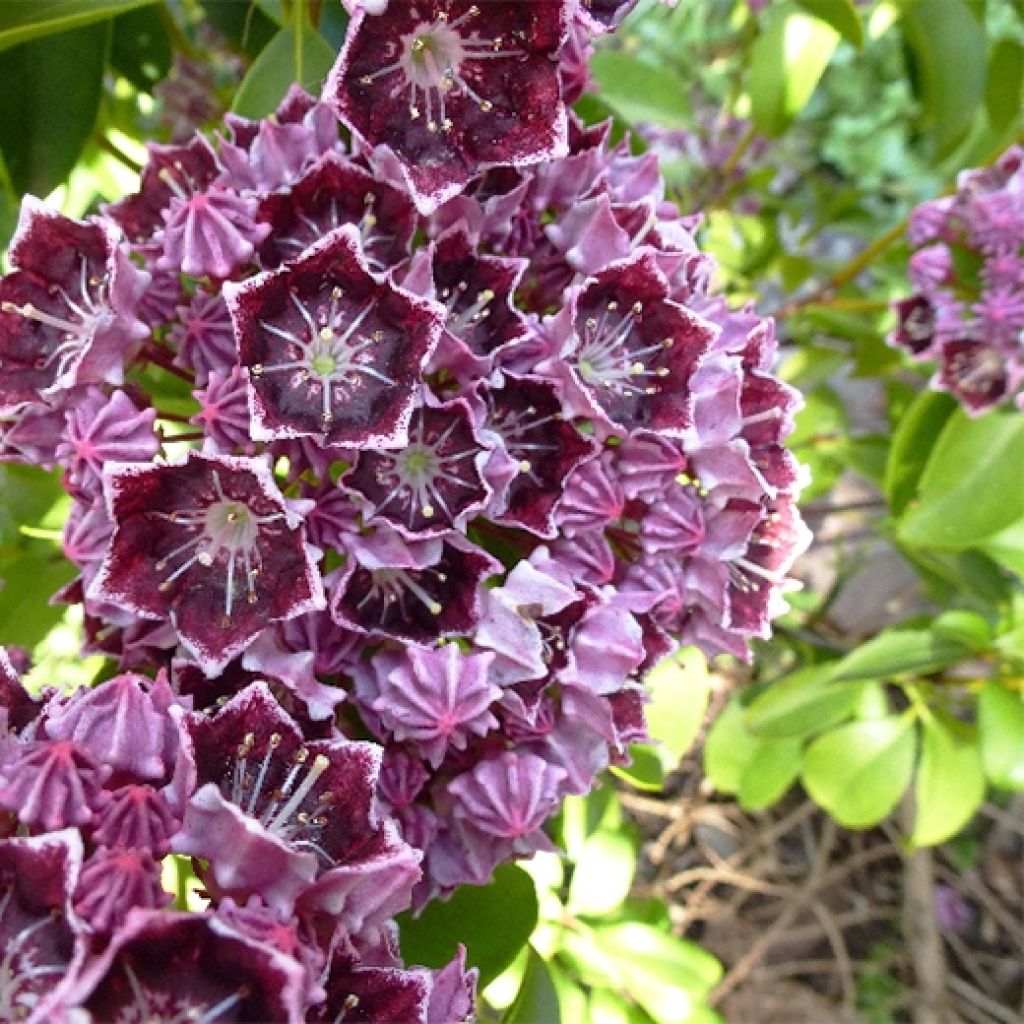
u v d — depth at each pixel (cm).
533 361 12
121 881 8
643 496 12
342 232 10
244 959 8
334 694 11
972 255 17
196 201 11
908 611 26
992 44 21
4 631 15
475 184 12
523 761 12
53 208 11
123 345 11
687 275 13
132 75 18
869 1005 24
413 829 12
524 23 11
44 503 15
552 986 14
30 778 9
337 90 11
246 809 10
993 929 25
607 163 13
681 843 26
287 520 10
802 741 20
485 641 11
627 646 12
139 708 10
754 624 13
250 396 10
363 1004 9
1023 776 16
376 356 11
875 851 25
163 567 11
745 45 21
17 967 8
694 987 16
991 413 17
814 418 22
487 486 11
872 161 35
